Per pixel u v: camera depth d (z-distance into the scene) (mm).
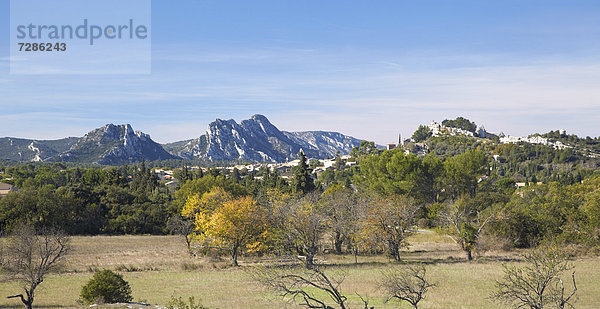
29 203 75875
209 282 37031
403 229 51344
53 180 148250
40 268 27438
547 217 57562
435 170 91875
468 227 51156
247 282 36656
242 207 50688
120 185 124375
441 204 83562
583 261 45000
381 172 91125
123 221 86562
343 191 87500
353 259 53156
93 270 42656
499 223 57500
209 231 50531
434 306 27156
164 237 80938
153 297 30625
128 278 39344
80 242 69688
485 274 38688
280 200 56875
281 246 46844
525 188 105688
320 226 50438
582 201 73188
